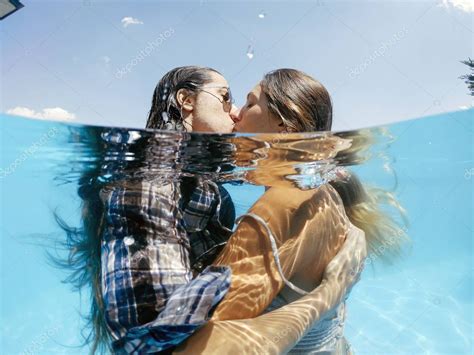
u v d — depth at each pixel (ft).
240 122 9.70
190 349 6.05
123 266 6.75
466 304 16.81
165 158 10.61
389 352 13.47
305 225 7.54
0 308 14.65
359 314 15.75
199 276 6.63
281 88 9.18
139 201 7.40
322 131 9.80
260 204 7.67
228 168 11.71
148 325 5.94
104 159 10.48
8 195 13.19
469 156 15.69
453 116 13.19
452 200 18.81
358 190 12.55
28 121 9.28
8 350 13.26
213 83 9.97
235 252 7.13
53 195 12.67
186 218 8.63
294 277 7.67
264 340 6.14
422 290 17.24
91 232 9.63
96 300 9.16
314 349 7.75
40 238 14.02
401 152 14.64
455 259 19.25
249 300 6.73
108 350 8.97
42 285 14.33
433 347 13.70
